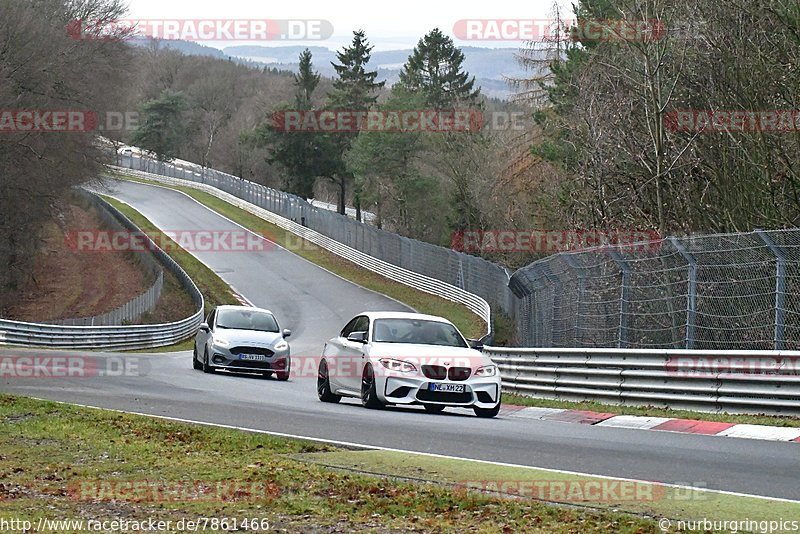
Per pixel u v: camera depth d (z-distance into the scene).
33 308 127.56
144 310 115.31
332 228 180.62
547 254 106.50
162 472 21.78
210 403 37.88
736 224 57.34
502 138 156.00
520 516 17.55
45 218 124.25
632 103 70.88
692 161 63.53
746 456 25.58
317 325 115.94
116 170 139.75
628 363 40.78
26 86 105.88
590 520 17.12
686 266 39.16
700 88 65.19
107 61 119.81
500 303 104.56
